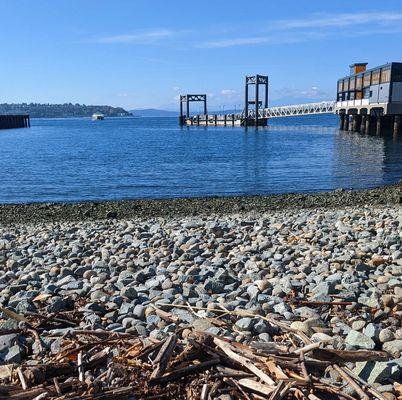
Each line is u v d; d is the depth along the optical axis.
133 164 35.06
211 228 11.09
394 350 4.48
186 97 129.12
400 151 41.00
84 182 26.70
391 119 56.69
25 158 40.56
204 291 6.46
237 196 20.97
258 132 85.38
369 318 5.39
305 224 11.86
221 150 46.56
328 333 4.97
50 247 10.01
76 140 69.56
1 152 47.22
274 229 11.17
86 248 9.71
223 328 5.05
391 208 16.67
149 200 20.16
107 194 22.84
